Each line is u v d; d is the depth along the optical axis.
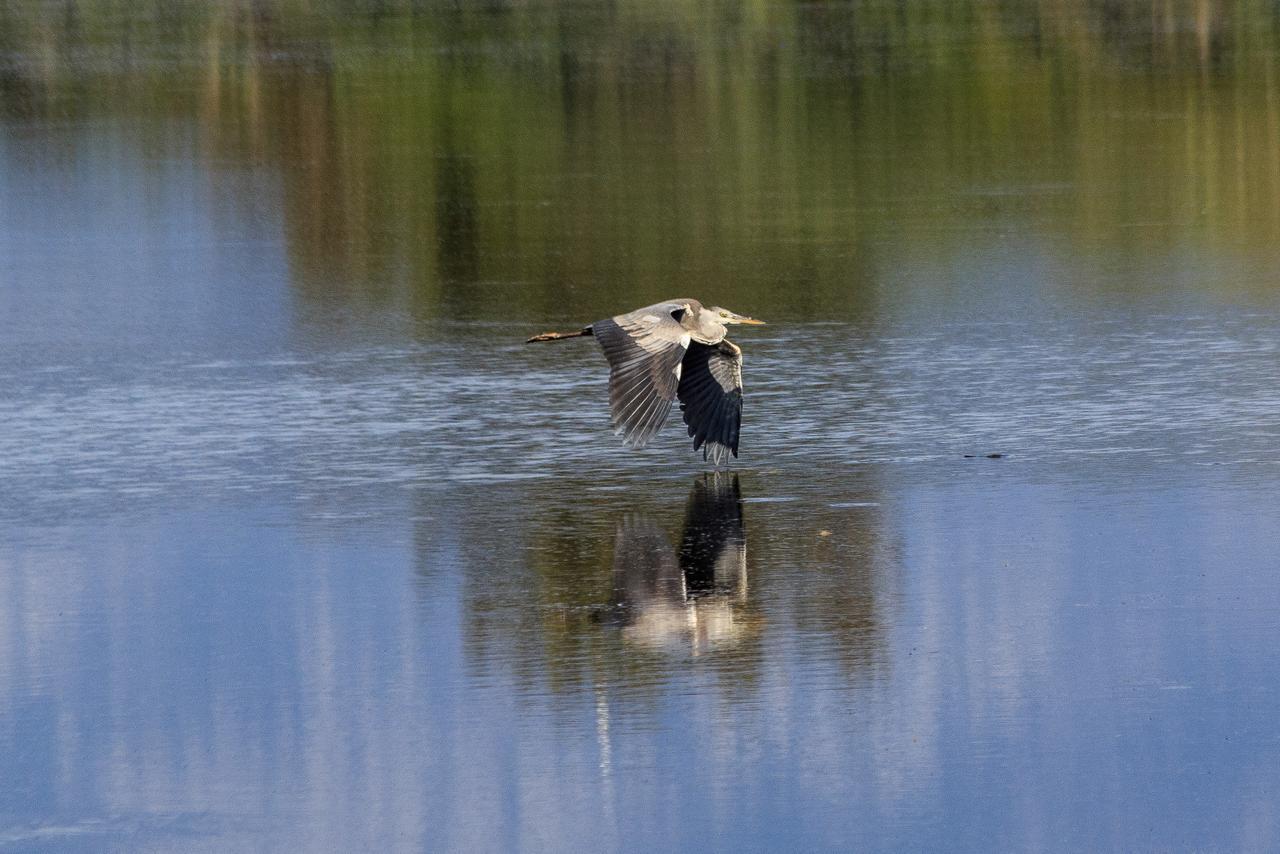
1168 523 14.84
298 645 12.88
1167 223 28.89
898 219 29.89
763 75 47.78
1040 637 12.65
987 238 28.14
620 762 11.05
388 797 10.77
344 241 29.55
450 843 10.25
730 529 14.95
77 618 13.52
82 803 10.84
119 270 27.67
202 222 31.58
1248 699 11.69
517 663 12.40
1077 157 35.62
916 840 10.20
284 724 11.71
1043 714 11.53
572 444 17.67
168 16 64.94
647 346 10.24
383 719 11.69
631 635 12.78
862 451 17.12
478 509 15.68
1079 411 18.38
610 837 10.27
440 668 12.37
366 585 13.92
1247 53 50.00
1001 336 21.86
